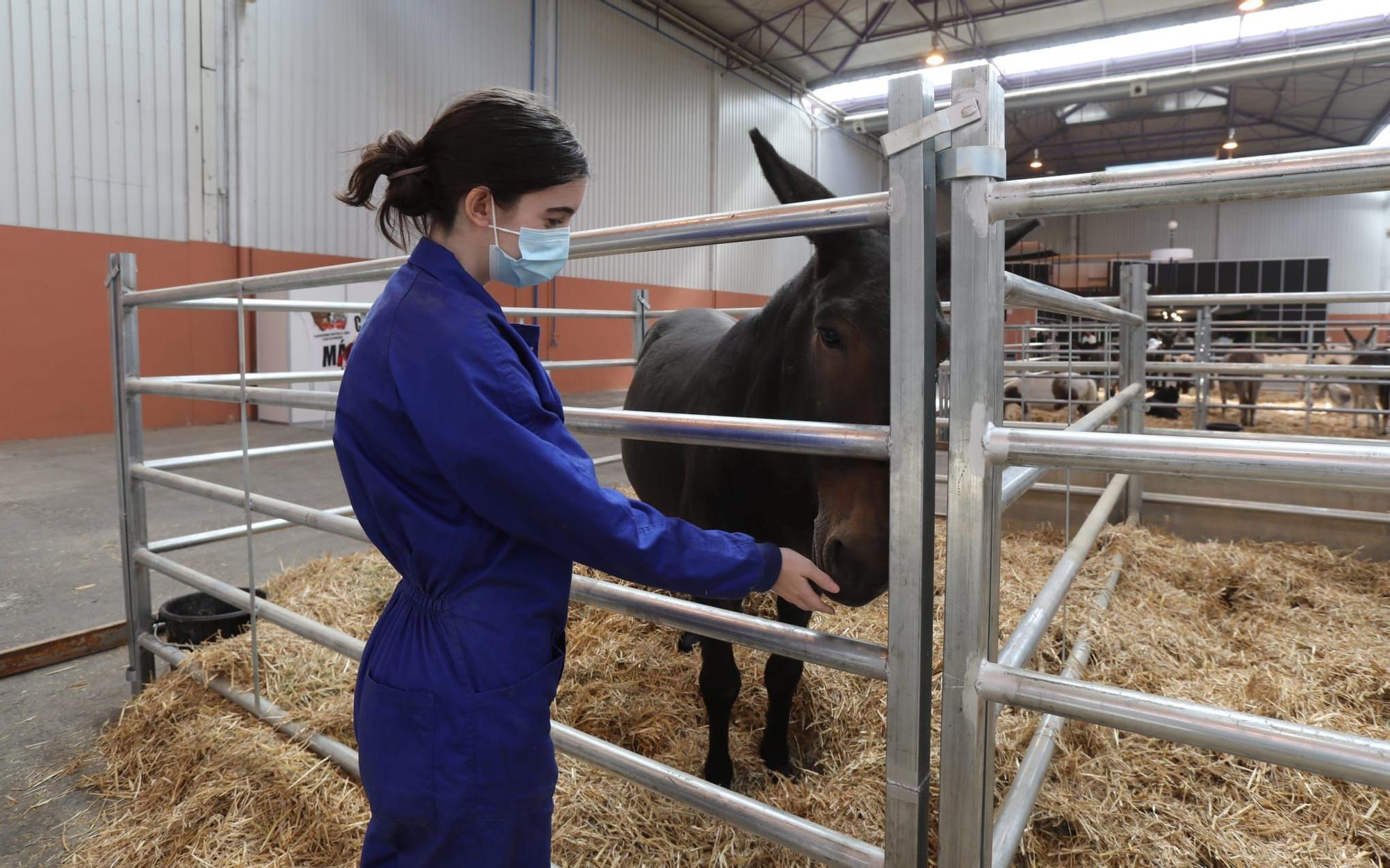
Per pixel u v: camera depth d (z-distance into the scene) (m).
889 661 0.98
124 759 2.12
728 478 1.76
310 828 1.74
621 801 1.73
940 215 12.66
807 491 1.64
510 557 0.88
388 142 0.90
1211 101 17.94
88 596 3.48
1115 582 3.12
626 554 0.85
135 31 7.71
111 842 1.79
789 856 1.58
